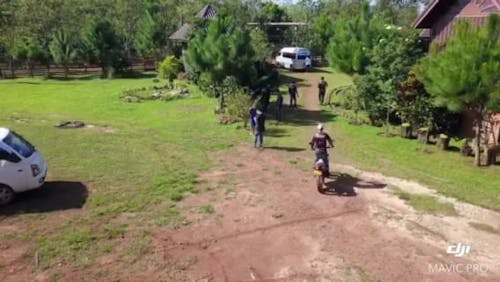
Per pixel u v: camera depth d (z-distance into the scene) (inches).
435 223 419.8
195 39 1040.8
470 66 541.0
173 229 406.9
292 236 393.7
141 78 1690.5
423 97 768.9
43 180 496.4
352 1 2506.2
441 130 781.9
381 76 853.2
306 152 668.1
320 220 425.4
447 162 623.8
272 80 1306.6
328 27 1991.9
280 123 872.3
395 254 362.6
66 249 369.7
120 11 2237.9
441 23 870.4
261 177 549.0
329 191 500.4
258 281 326.6
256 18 1959.9
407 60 832.3
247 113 842.8
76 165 599.2
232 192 497.0
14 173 462.3
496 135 690.2
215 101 1090.7
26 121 923.4
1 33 1902.1
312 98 1136.8
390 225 414.6
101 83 1545.3
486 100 550.6
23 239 386.9
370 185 520.4
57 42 1766.7
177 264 348.5
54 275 331.9
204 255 362.6
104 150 680.4
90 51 1743.4
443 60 570.6
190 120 903.7
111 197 482.3
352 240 386.3
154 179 540.1
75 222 420.8
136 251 366.6
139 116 965.2
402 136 764.0
